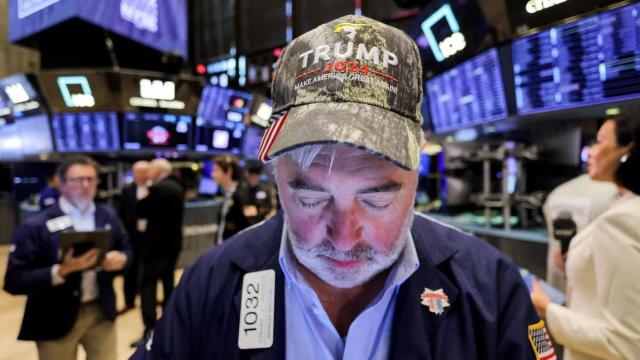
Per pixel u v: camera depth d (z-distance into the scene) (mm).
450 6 2189
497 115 2186
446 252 539
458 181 2809
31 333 1430
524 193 2312
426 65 2684
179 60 5602
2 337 2570
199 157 6184
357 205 396
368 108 412
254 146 6789
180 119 5676
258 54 9695
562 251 1256
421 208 3096
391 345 490
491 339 490
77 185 1608
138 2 4691
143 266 2695
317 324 491
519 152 2207
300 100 428
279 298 516
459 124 2562
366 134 382
